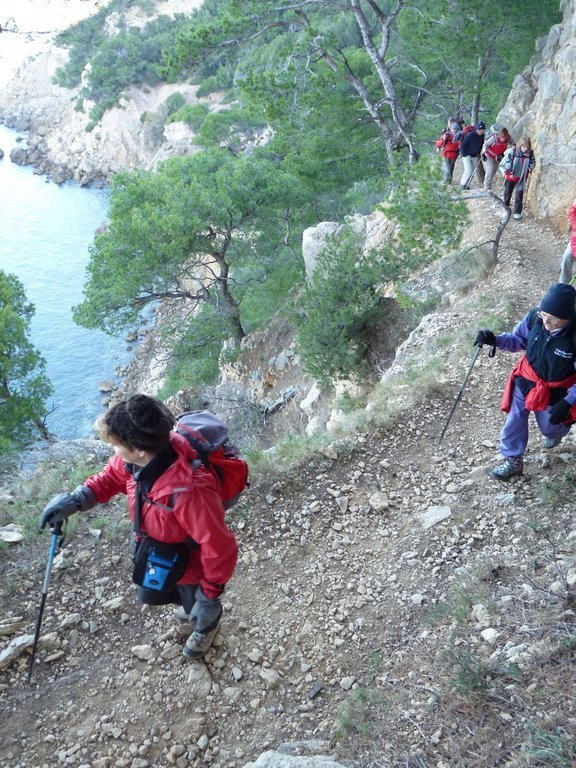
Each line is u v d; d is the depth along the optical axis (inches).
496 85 889.5
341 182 929.5
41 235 2420.0
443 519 203.6
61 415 1401.3
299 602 181.3
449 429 253.0
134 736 146.4
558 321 170.2
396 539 199.9
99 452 292.4
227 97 2807.6
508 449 207.8
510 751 118.9
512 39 702.5
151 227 799.7
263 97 805.2
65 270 2129.7
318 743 138.2
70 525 201.8
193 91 3065.9
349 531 205.6
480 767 118.2
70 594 180.5
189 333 949.8
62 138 3412.9
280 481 226.8
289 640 169.3
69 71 3865.7
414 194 402.0
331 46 771.4
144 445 118.6
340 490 222.4
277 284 920.3
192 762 141.8
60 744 145.3
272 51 840.3
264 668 161.5
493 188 639.8
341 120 858.1
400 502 215.6
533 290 388.8
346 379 489.7
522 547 182.1
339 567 191.9
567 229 499.8
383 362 476.7
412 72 898.7
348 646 166.1
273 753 129.5
